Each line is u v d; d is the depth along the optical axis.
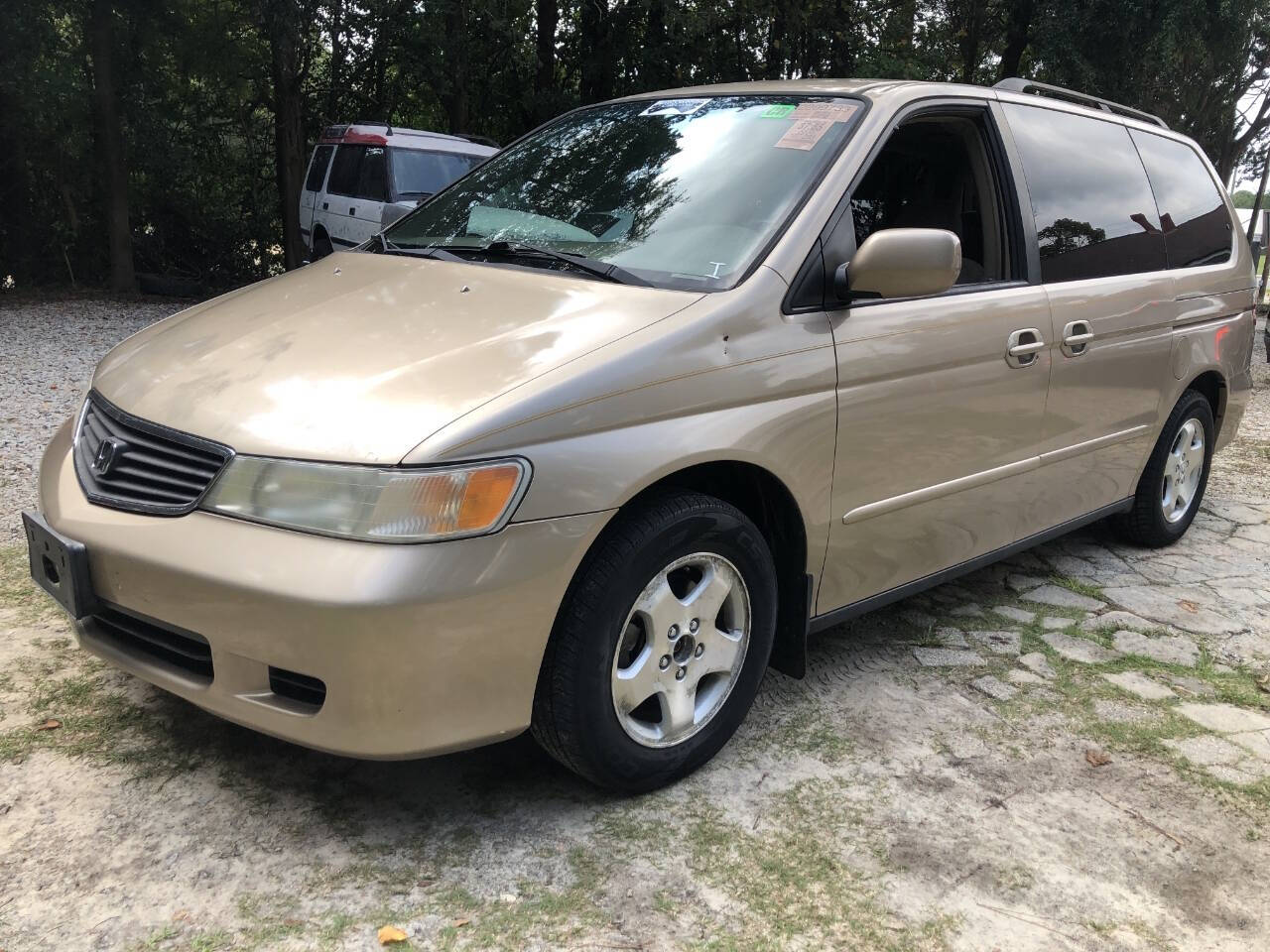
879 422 2.79
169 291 15.79
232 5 15.70
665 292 2.50
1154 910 2.18
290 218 16.16
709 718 2.59
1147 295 3.93
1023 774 2.68
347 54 16.69
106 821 2.27
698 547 2.42
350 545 1.95
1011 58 18.14
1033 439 3.42
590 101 17.38
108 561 2.20
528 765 2.61
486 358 2.23
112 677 2.91
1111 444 3.91
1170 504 4.59
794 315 2.59
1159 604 3.98
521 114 18.41
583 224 2.96
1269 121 22.17
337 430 2.05
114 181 14.33
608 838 2.31
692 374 2.34
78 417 2.63
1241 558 4.59
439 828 2.32
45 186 15.15
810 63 17.81
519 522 2.05
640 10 16.41
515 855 2.23
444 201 3.48
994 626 3.69
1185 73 17.39
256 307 2.79
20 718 2.67
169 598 2.12
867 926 2.07
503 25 15.48
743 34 17.56
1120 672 3.35
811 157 2.87
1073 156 3.76
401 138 11.00
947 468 3.08
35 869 2.10
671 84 17.12
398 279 2.81
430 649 1.98
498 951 1.95
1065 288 3.49
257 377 2.29
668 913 2.07
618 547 2.24
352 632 1.93
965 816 2.47
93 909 2.00
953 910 2.14
